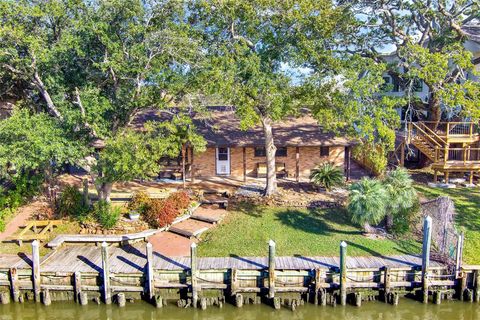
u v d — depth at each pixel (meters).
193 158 24.67
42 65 16.84
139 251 16.31
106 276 14.27
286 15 16.97
